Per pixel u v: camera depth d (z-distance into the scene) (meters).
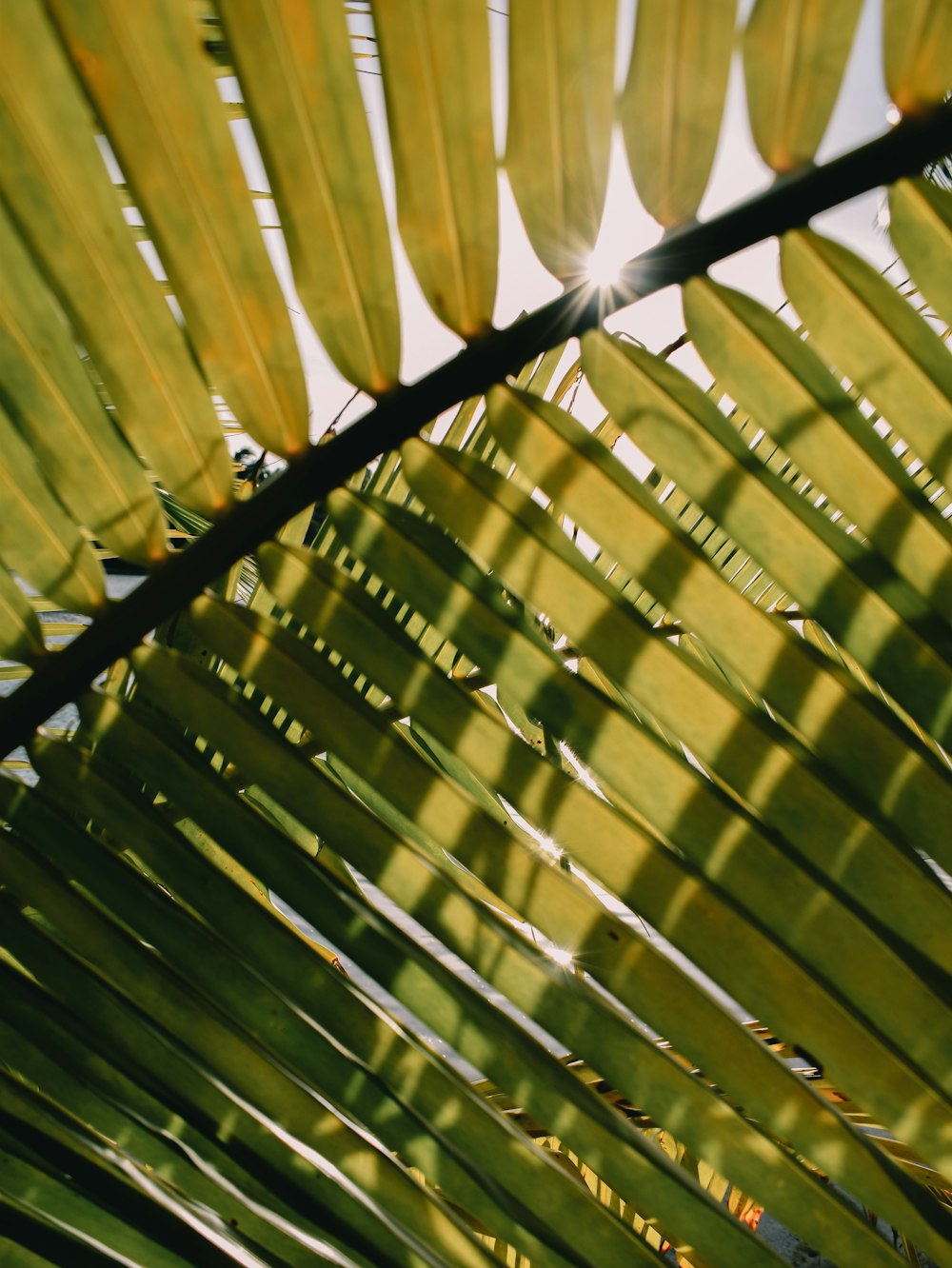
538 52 0.38
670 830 0.44
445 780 0.46
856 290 0.41
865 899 0.43
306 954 0.47
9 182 0.40
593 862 0.45
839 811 0.43
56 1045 0.46
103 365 0.43
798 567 0.44
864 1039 0.42
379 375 0.44
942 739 0.43
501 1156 0.44
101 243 0.41
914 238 0.41
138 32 0.38
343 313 0.43
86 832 0.48
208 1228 0.45
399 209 0.41
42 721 0.49
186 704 0.48
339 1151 0.46
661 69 0.39
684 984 0.44
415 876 0.46
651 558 0.44
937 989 0.42
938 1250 0.41
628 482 0.44
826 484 0.43
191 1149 0.46
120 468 0.46
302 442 0.46
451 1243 0.45
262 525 0.47
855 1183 0.42
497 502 0.45
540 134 0.39
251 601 0.65
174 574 0.47
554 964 0.45
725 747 0.44
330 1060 0.46
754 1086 0.43
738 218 0.41
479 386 0.44
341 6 0.38
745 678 0.44
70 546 0.47
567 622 0.45
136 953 0.47
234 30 0.38
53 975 0.47
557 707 0.45
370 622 0.47
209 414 0.45
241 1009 0.46
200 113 0.39
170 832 0.48
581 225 0.41
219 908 0.47
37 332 0.43
